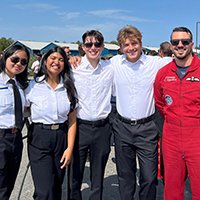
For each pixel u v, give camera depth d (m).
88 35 2.63
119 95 2.87
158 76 2.65
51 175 2.50
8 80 2.37
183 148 2.48
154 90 2.75
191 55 2.44
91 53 2.64
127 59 2.79
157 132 2.84
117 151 2.92
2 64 2.37
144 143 2.78
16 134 2.41
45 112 2.45
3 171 2.38
